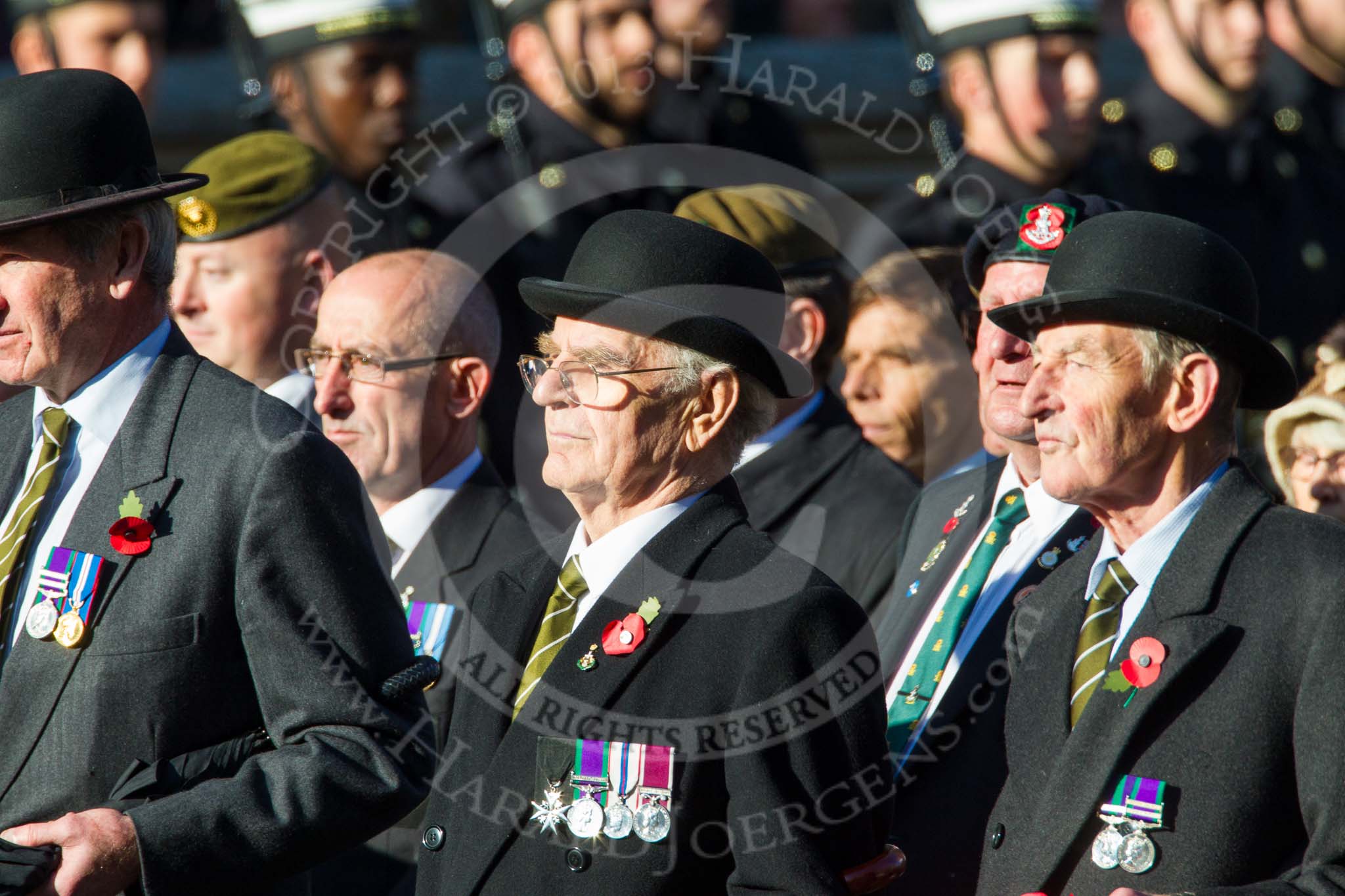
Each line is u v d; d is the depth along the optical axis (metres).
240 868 10.33
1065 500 10.54
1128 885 9.60
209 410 11.21
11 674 10.85
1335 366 14.33
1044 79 18.41
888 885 10.62
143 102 20.28
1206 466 10.43
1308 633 9.54
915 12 19.61
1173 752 9.73
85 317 11.04
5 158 10.80
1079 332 10.30
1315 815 9.24
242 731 11.02
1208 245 10.45
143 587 10.81
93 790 10.65
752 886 9.95
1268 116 20.70
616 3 17.97
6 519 11.52
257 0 18.70
